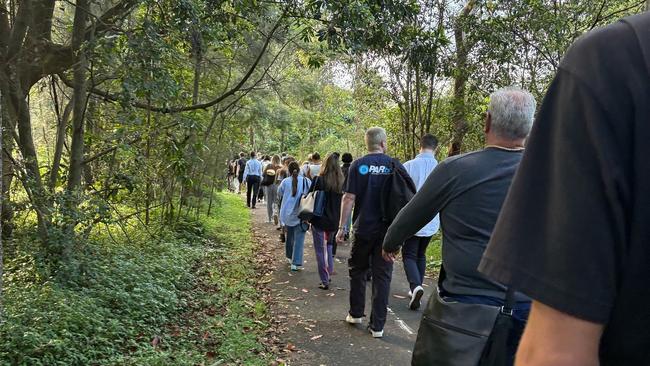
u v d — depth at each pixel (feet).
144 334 16.05
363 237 16.79
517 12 29.89
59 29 28.22
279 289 23.40
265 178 47.50
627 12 28.81
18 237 19.63
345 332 17.61
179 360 14.01
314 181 23.31
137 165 23.12
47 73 23.18
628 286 2.52
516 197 2.80
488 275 2.81
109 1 26.13
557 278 2.52
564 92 2.68
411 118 37.99
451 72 32.30
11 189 20.42
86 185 22.25
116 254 21.63
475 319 6.91
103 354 13.88
